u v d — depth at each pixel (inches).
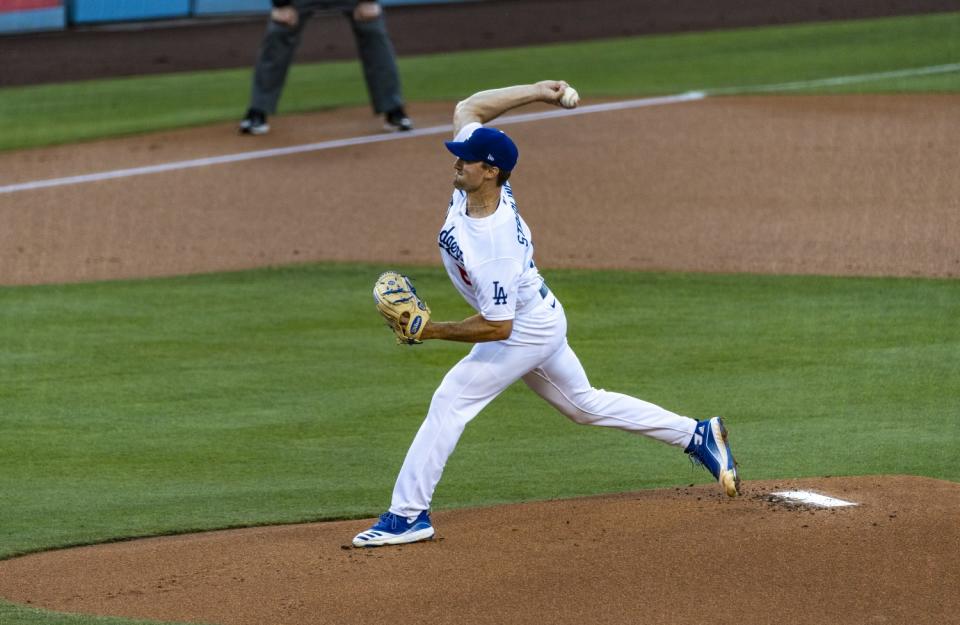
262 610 800.9
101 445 1263.5
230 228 2183.8
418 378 1471.5
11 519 1054.4
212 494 1120.8
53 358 1552.7
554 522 933.8
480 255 861.2
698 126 2763.3
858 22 4062.5
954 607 773.3
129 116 3061.0
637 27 4165.8
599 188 2352.4
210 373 1492.4
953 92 2984.7
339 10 2736.2
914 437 1213.7
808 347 1525.6
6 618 785.6
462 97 3115.2
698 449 957.8
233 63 3737.7
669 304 1724.9
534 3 4643.2
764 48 3693.4
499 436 1293.1
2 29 4158.5
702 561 842.2
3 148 2770.7
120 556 932.0
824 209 2174.0
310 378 1471.5
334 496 1111.6
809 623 757.9
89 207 2322.8
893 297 1718.8
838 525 891.4
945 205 2165.4
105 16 4276.6
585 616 771.4
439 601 800.9
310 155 2625.5
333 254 2028.8
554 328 903.7
